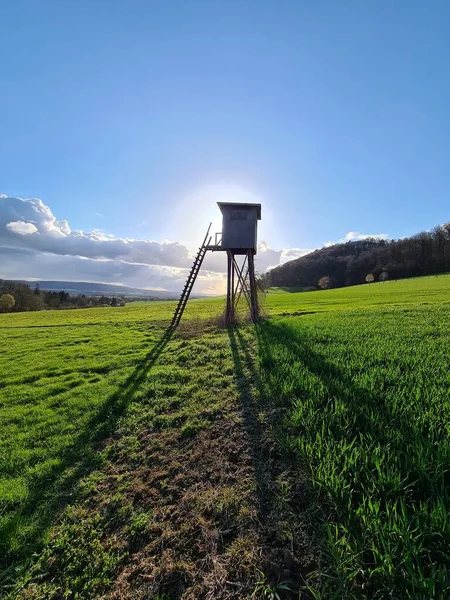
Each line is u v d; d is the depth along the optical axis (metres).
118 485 4.38
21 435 6.13
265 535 3.05
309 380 6.20
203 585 2.68
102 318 27.47
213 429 5.45
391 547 2.49
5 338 19.28
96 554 3.27
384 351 8.01
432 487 2.97
